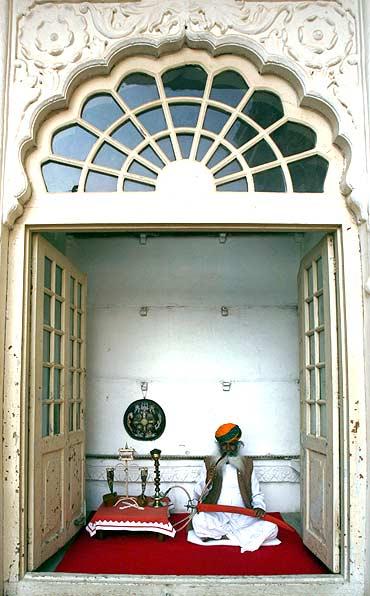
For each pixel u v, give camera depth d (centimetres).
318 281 400
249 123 357
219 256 550
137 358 539
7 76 345
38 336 361
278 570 365
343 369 341
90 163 353
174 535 439
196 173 349
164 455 524
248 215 345
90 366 539
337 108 342
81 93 358
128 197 346
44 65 347
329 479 352
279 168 354
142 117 360
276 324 543
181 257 549
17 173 338
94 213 346
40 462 362
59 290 426
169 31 349
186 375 536
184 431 528
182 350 539
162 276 548
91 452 527
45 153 353
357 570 327
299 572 361
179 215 345
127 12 351
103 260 550
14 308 342
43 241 374
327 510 356
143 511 452
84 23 351
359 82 344
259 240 550
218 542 426
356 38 348
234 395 533
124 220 345
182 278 548
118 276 550
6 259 341
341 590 326
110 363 539
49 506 379
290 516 505
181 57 359
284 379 536
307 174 355
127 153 354
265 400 533
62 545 403
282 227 351
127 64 359
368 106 335
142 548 414
